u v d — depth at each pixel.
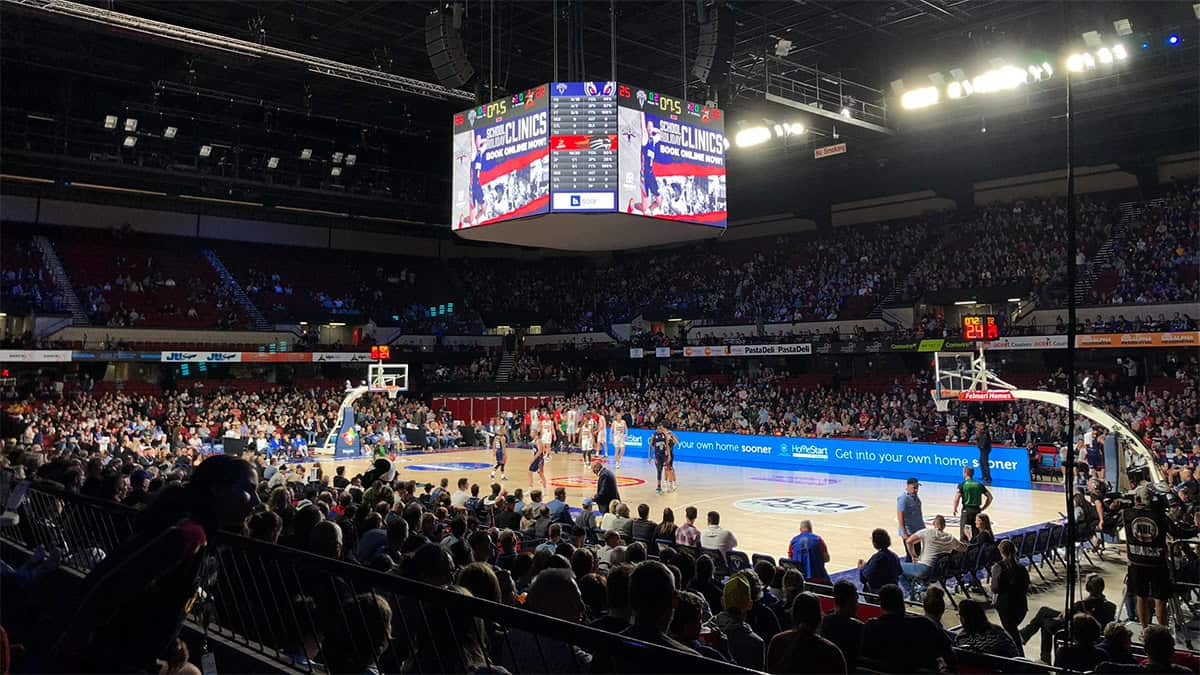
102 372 39.31
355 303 47.38
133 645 2.58
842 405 33.09
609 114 13.35
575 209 13.14
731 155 35.69
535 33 25.25
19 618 4.89
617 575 4.48
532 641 4.51
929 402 31.22
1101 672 5.13
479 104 15.81
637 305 47.12
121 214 43.22
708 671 2.53
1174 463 19.86
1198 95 26.61
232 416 32.69
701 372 44.34
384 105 34.22
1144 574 9.38
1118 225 34.31
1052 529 13.16
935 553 11.30
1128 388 30.50
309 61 20.78
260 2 23.75
